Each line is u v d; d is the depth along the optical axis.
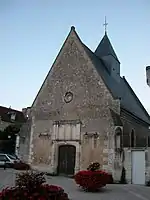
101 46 22.39
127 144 17.88
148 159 14.99
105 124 16.36
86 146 16.64
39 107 19.50
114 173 15.28
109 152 15.75
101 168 15.69
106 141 16.03
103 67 20.61
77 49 19.14
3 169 19.77
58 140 17.81
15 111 41.88
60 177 16.52
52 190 6.30
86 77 18.06
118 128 15.83
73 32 19.83
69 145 17.44
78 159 16.64
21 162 19.16
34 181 6.27
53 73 19.64
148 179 14.73
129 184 14.82
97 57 21.41
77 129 17.23
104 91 17.09
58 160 17.69
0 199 5.98
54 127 18.23
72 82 18.53
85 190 11.63
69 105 18.14
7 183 12.38
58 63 19.67
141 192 11.89
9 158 22.73
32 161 18.64
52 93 19.19
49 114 18.84
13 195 5.98
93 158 16.16
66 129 17.72
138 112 23.12
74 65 18.86
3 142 31.38
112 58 21.52
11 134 32.34
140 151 15.30
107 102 16.78
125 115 18.27
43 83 19.84
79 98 17.88
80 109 17.59
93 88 17.55
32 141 19.08
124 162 15.51
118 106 16.44
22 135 19.66
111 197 10.21
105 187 12.92
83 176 11.54
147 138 22.66
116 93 18.92
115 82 21.08
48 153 18.06
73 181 14.58
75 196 10.12
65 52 19.62
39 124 19.11
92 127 16.77
